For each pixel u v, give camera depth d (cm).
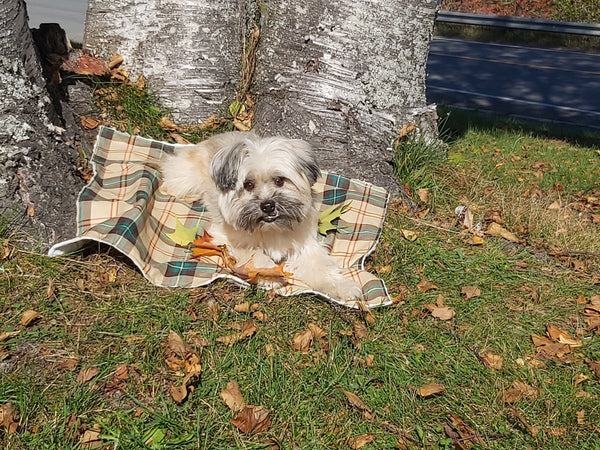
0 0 82
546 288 94
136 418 60
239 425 61
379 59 114
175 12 115
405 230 103
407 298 86
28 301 73
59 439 57
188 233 90
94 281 78
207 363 68
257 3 131
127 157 103
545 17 516
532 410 70
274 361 70
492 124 209
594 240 112
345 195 103
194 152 102
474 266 97
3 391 60
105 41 118
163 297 78
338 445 62
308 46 113
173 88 118
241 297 80
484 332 81
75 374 65
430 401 69
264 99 120
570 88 298
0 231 80
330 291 84
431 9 117
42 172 86
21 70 85
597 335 84
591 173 155
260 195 85
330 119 113
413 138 121
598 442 66
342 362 72
